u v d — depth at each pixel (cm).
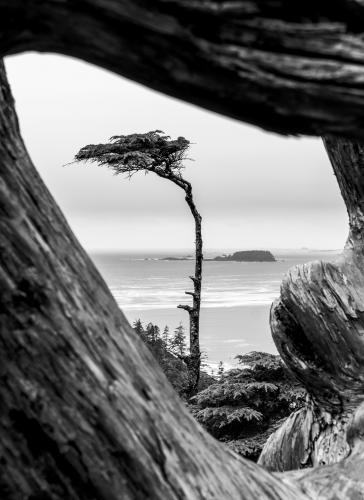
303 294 555
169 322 9550
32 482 192
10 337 183
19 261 182
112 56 160
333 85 150
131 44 154
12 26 155
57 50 165
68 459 191
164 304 14000
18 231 182
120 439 193
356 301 537
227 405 1197
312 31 148
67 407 188
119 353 206
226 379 1256
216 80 154
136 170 1462
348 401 539
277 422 1164
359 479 355
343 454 497
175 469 208
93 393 191
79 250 211
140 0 144
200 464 224
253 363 1234
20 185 187
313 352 562
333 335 539
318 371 548
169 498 202
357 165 528
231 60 150
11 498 193
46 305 185
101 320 203
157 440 205
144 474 197
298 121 159
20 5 149
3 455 190
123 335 216
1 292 180
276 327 581
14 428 188
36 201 192
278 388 1198
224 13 145
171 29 147
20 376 185
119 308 228
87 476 192
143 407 205
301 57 149
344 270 553
